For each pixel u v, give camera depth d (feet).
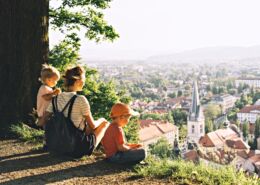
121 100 65.87
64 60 57.88
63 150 23.75
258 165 247.91
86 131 24.07
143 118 506.89
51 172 22.68
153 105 617.21
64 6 59.47
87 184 20.79
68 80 23.91
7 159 25.31
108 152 23.86
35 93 34.17
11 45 33.58
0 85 33.60
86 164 23.99
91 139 24.07
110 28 59.93
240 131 457.68
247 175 21.97
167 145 303.68
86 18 59.77
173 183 20.68
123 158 23.44
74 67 24.26
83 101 23.59
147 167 22.62
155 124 409.69
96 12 60.29
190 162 23.13
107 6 60.13
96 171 22.75
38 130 32.45
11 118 33.37
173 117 540.52
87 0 59.16
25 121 33.65
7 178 21.74
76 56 60.29
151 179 21.36
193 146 328.08
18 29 33.58
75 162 24.36
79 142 23.68
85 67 63.26
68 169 23.17
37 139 30.40
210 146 332.19
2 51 33.58
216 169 22.15
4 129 32.19
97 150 26.99
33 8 33.78
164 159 23.48
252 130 445.37
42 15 34.24
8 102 33.60
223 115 580.71
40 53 34.32
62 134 23.50
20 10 33.50
